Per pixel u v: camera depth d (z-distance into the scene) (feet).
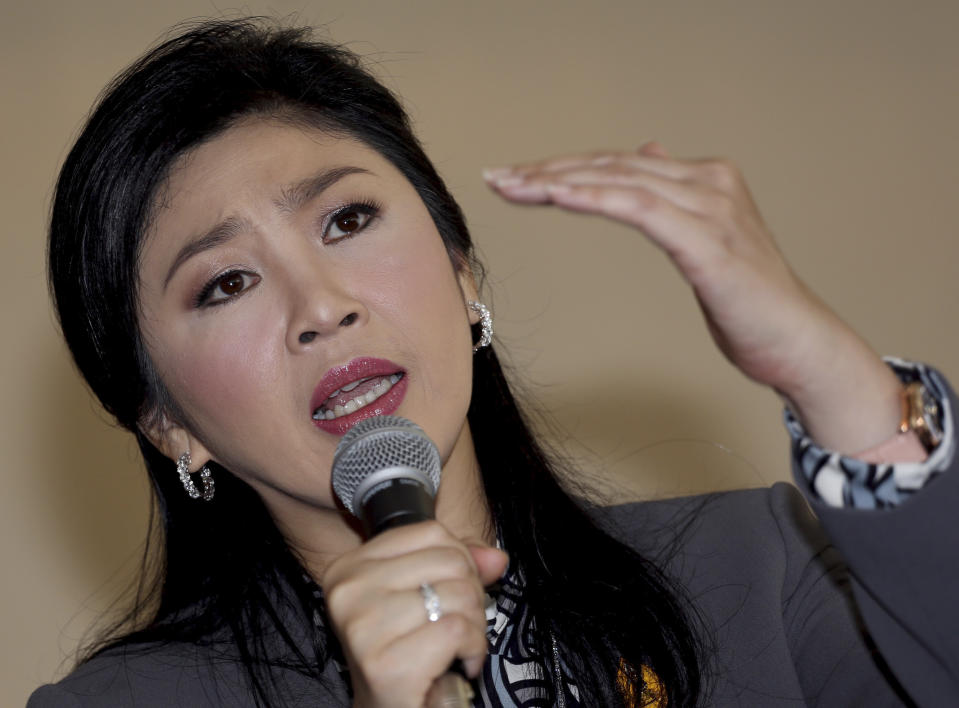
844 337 12.25
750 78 34.35
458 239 18.11
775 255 12.05
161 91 16.51
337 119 16.85
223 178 16.01
